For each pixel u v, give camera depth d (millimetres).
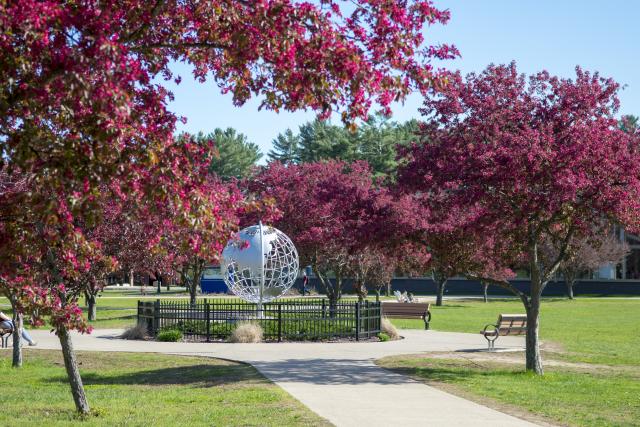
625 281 69125
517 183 15086
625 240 64688
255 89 9773
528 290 70562
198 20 9516
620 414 11594
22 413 11281
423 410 11375
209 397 12562
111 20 8258
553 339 26172
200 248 9109
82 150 7461
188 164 8539
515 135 15445
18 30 7594
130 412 11203
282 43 8461
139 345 21766
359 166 35750
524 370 17125
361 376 15422
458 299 61188
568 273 60875
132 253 15844
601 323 34188
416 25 9344
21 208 8594
